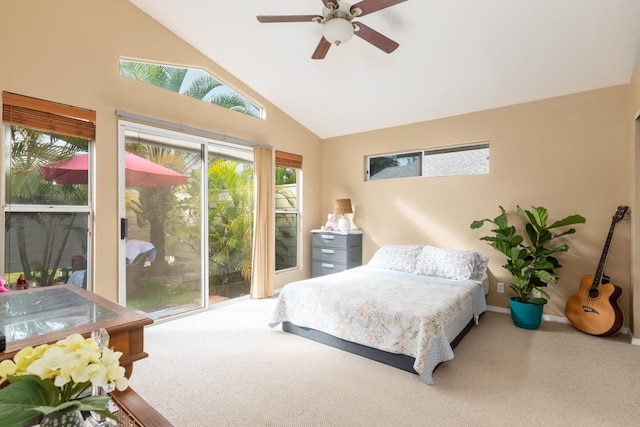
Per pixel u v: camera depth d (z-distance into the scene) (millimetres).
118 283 2988
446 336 2451
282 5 2844
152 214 3299
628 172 3139
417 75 3494
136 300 3180
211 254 3875
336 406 1920
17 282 2246
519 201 3680
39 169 2594
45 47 2541
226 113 3918
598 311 3010
